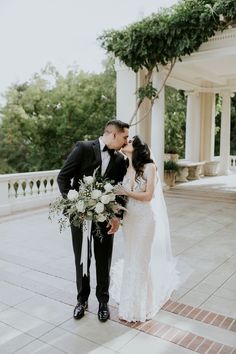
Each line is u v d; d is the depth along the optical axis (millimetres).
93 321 3312
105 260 3371
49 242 6020
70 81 25828
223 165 16219
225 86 15188
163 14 8906
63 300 3760
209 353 2811
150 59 9539
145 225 3256
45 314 3453
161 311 3508
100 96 25031
